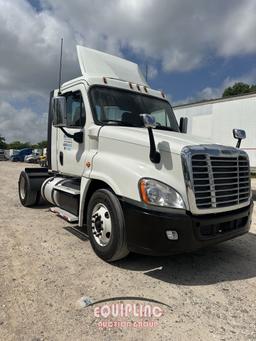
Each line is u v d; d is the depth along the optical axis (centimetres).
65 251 445
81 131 497
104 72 545
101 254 411
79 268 388
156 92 580
